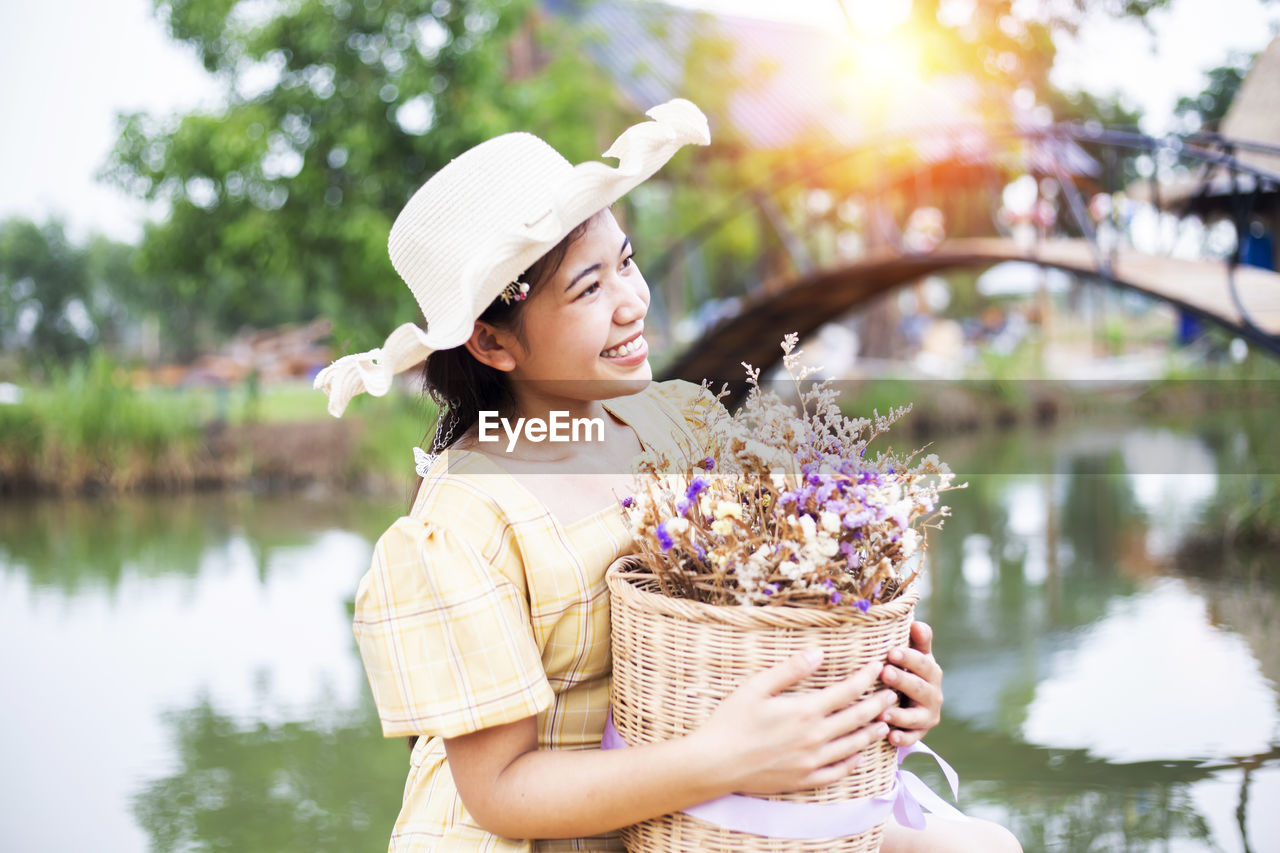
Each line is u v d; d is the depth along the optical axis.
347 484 9.80
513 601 1.21
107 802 3.04
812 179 13.95
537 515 1.26
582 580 1.26
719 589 1.14
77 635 4.83
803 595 1.12
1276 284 5.96
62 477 9.86
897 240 10.46
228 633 4.84
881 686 1.17
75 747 3.47
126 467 9.84
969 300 22.45
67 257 22.98
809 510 1.12
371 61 9.70
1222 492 7.74
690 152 14.18
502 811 1.16
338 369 1.30
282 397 12.44
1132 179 10.36
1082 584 5.29
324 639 4.72
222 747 3.47
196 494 9.75
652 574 1.25
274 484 9.98
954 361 15.52
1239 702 3.59
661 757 1.10
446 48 9.72
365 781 3.19
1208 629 4.47
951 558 5.96
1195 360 14.14
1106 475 8.93
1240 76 8.77
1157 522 6.78
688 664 1.13
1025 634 4.46
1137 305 17.52
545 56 13.76
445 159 9.65
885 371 14.05
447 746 1.21
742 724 1.09
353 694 3.99
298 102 9.66
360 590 1.23
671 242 14.77
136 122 10.43
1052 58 10.28
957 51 10.71
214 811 2.97
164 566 6.40
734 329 9.79
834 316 10.34
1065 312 19.36
